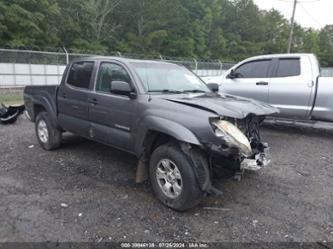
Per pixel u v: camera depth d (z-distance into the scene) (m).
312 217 3.61
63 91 5.43
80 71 5.19
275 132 7.96
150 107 3.89
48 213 3.59
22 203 3.83
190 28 43.84
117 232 3.23
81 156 5.67
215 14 52.16
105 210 3.68
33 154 5.80
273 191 4.31
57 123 5.70
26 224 3.36
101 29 35.94
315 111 7.07
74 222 3.41
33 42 26.16
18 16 24.72
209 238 3.15
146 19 39.34
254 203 3.94
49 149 5.98
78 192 4.16
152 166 3.88
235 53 53.50
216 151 3.36
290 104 7.36
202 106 3.62
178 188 3.61
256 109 3.92
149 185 4.41
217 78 8.62
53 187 4.31
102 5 37.06
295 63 7.39
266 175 4.90
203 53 46.31
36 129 6.26
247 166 3.68
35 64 19.17
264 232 3.28
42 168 5.05
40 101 5.99
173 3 40.69
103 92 4.62
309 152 6.18
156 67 4.70
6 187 4.30
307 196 4.17
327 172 5.09
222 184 4.52
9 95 14.98
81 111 5.02
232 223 3.45
